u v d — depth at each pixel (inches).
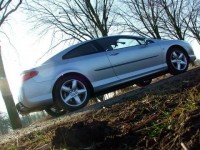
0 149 195.3
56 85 299.0
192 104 138.0
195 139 110.2
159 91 220.2
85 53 318.3
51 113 356.8
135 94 255.0
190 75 254.5
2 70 548.7
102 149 131.1
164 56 357.1
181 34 934.4
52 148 146.6
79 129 140.9
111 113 186.9
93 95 319.0
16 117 546.3
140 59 339.0
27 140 195.9
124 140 131.7
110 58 323.3
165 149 116.0
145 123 143.3
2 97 550.0
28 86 295.7
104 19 878.4
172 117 134.7
